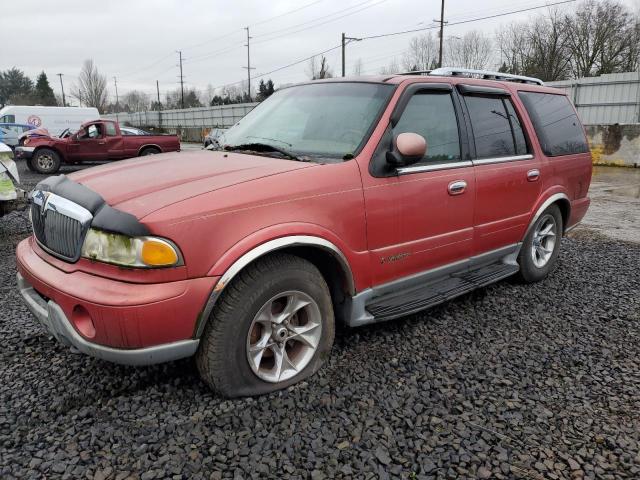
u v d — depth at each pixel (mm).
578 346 3459
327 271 3131
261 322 2719
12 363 3102
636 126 14500
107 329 2314
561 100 5113
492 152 4027
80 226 2506
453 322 3816
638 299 4375
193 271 2385
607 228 7375
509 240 4281
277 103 3996
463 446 2393
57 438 2387
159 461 2236
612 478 2211
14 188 5984
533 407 2723
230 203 2494
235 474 2174
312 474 2184
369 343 3418
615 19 44219
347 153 3117
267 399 2730
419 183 3340
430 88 3596
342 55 40969
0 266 5191
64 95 97688
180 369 3020
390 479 2172
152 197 2475
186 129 37750
